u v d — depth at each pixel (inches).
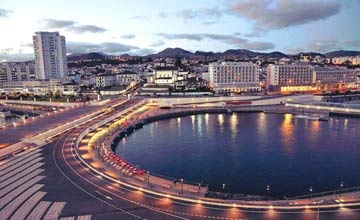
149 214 2098.9
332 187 3048.7
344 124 6505.9
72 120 5408.5
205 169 3681.1
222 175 3457.2
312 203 2247.8
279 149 4534.9
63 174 2866.6
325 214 2065.7
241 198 2519.7
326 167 3671.3
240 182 3223.4
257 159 4050.2
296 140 5083.7
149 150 4630.9
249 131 5930.1
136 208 2188.7
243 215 2079.2
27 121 5369.1
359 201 2265.0
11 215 2075.5
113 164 3184.1
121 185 2620.6
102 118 6077.8
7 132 4439.0
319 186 3080.7
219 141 5132.9
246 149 4579.2
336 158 4030.5
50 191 2474.2
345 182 3176.7
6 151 3538.4
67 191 2476.6
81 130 4918.8
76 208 2177.7
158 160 4089.6
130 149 4690.0
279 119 7327.8
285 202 2299.5
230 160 4033.0
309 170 3567.9
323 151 4384.8
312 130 5910.4
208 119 7544.3
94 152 3683.6
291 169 3617.1
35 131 4500.5
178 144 4992.6
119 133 5364.2
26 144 3912.4
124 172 2906.0
